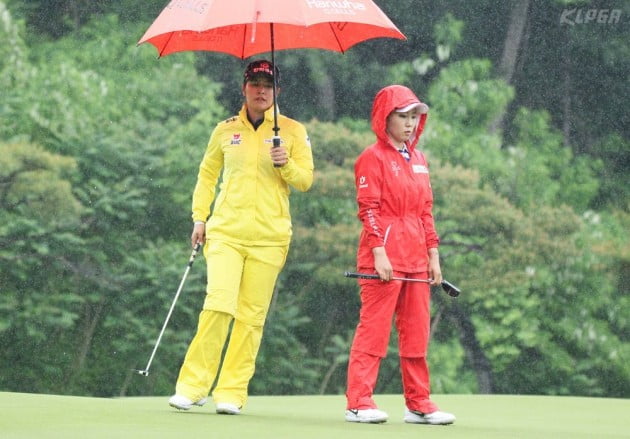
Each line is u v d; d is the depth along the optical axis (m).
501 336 64.31
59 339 61.12
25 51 64.38
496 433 18.83
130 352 60.97
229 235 20.59
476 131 68.94
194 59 68.31
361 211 20.23
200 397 20.55
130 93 64.75
